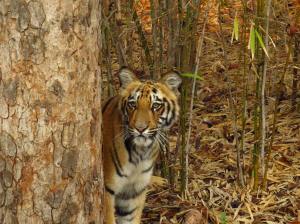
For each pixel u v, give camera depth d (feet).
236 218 16.62
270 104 22.16
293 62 21.20
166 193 17.90
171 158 18.78
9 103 10.79
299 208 16.90
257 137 17.43
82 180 11.68
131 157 15.58
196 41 19.13
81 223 11.83
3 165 11.05
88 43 11.27
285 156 19.30
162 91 15.44
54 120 11.02
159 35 18.79
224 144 20.20
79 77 11.18
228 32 26.04
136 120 14.90
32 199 11.21
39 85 10.81
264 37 17.10
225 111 22.11
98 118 11.91
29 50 10.64
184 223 16.31
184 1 17.80
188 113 19.31
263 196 17.57
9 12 10.50
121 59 18.07
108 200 15.69
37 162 11.07
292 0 21.42
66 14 10.76
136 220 16.42
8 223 11.26
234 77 23.98
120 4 19.26
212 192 17.72
